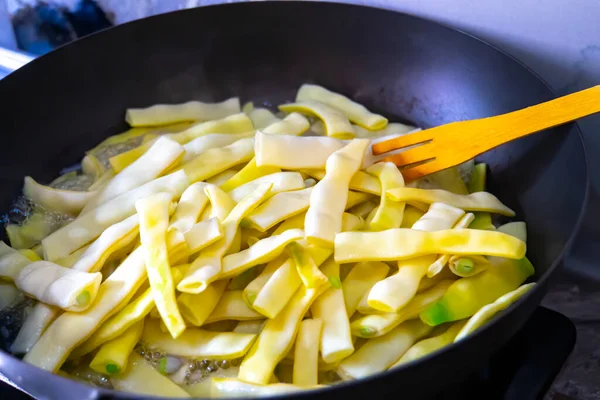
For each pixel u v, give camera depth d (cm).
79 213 47
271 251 41
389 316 41
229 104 55
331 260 43
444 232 41
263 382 38
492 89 50
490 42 51
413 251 41
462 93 51
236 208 43
